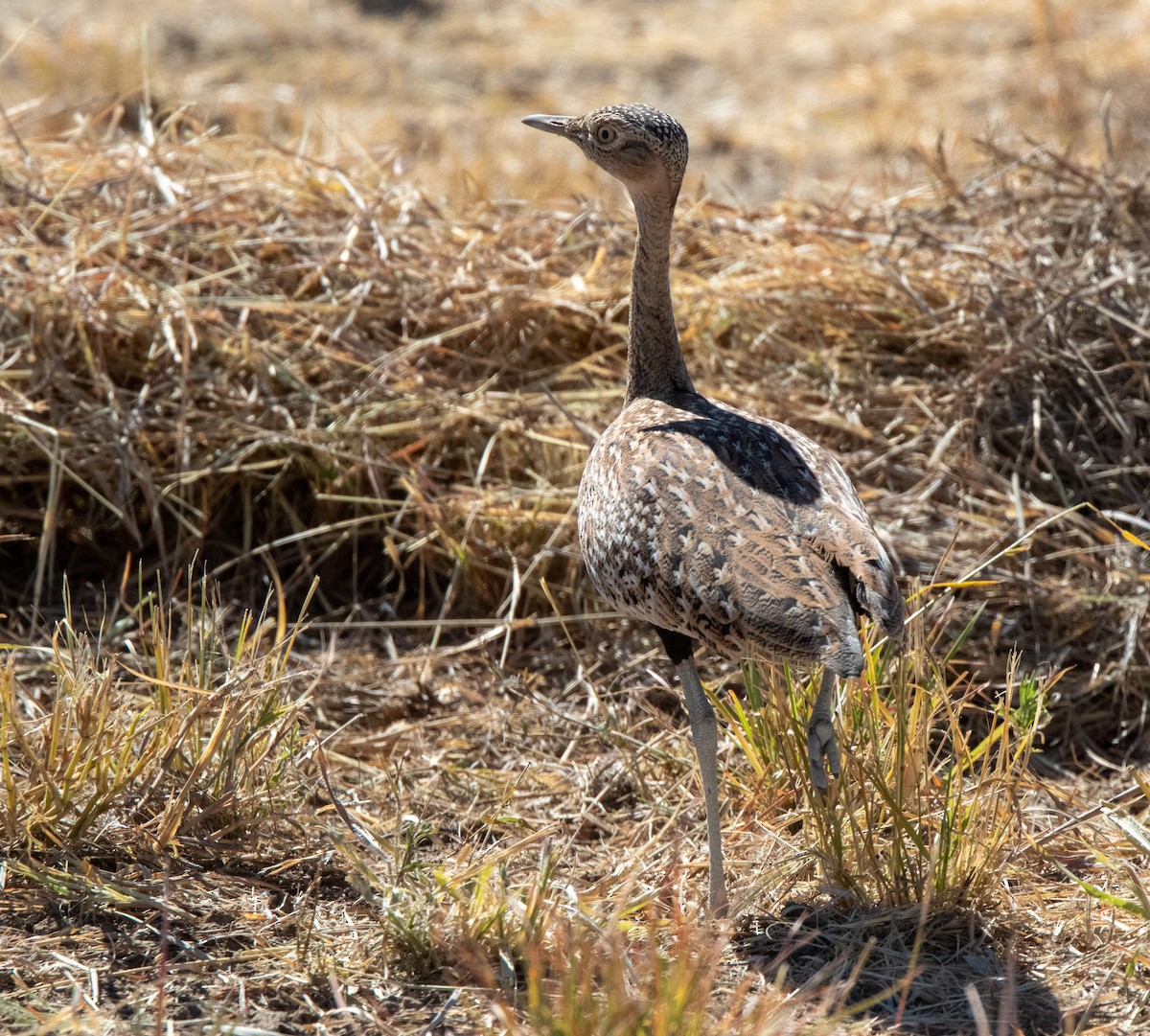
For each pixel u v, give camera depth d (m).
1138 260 11.50
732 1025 6.05
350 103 20.12
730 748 8.68
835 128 20.00
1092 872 7.64
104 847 7.45
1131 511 10.22
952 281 11.58
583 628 10.10
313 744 8.28
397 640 10.29
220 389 10.96
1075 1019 6.46
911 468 10.60
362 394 10.95
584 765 8.86
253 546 10.90
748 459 7.35
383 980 6.66
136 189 12.36
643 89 21.83
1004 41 22.44
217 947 6.89
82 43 20.73
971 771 7.95
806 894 7.39
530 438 10.90
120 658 9.56
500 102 20.69
